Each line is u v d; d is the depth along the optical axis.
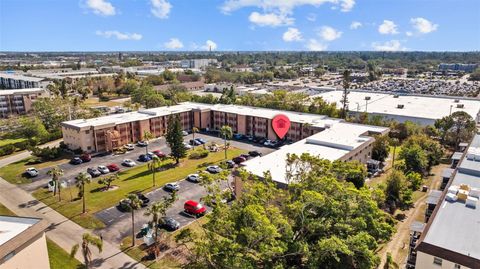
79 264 40.53
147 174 69.06
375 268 37.19
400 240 45.09
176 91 153.50
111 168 70.94
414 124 96.31
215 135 100.31
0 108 130.38
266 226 29.36
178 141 74.38
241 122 99.75
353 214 36.44
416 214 52.25
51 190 60.91
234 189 53.88
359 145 66.88
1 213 52.62
